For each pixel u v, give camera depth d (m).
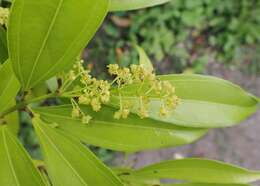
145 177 0.39
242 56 1.58
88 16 0.28
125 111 0.33
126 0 0.37
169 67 1.50
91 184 0.32
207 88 0.36
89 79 0.32
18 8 0.27
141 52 0.41
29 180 0.31
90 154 0.32
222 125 0.36
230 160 1.44
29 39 0.29
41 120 0.33
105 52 1.38
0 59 0.37
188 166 0.39
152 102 0.35
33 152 1.16
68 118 0.34
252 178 0.38
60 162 0.32
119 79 0.32
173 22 1.51
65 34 0.29
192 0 1.52
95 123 0.35
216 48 1.58
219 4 1.56
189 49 1.55
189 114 0.35
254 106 0.36
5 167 0.31
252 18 1.58
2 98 0.33
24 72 0.30
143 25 1.47
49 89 0.37
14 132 0.41
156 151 1.38
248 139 1.48
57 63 0.30
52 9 0.28
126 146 0.34
